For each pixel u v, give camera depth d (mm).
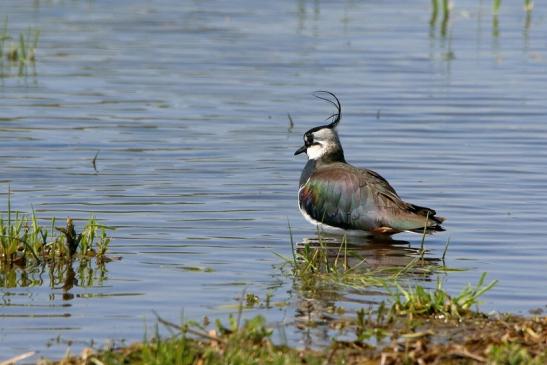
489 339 9477
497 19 33656
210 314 10883
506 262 13008
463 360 8945
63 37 29891
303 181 15555
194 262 12883
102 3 36062
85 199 15695
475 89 24422
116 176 17109
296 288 11828
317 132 15555
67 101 22688
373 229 14078
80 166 17703
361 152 18984
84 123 20797
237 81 25000
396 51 28703
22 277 12242
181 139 19750
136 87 24203
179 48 28781
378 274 12469
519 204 15758
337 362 8961
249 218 15023
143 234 14031
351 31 31406
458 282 12141
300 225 14836
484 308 11156
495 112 22250
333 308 11000
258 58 27641
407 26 32312
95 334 10258
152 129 20484
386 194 14250
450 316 10398
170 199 15859
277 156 18734
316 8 35344
